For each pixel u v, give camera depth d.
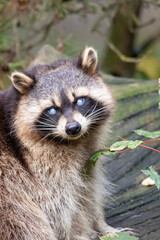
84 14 11.62
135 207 6.17
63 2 10.79
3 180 5.68
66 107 5.91
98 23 11.56
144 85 8.30
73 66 6.25
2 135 5.89
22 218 5.57
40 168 5.83
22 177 5.76
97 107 6.09
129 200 6.35
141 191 6.43
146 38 14.12
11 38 11.44
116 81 8.59
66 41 11.18
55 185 5.84
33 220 5.62
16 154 5.84
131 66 12.76
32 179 5.80
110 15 12.41
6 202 5.58
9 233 5.43
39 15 10.97
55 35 12.00
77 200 6.04
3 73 10.54
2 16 10.98
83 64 6.20
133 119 7.60
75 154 5.96
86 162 6.09
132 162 6.93
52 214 5.89
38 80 6.10
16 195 5.67
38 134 5.87
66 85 5.98
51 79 6.06
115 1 12.91
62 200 5.89
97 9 11.31
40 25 11.75
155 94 8.01
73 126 5.71
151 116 7.64
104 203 6.41
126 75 12.62
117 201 6.39
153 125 7.45
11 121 5.92
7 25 11.37
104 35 11.30
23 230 5.51
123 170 6.86
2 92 6.50
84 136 6.04
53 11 11.08
